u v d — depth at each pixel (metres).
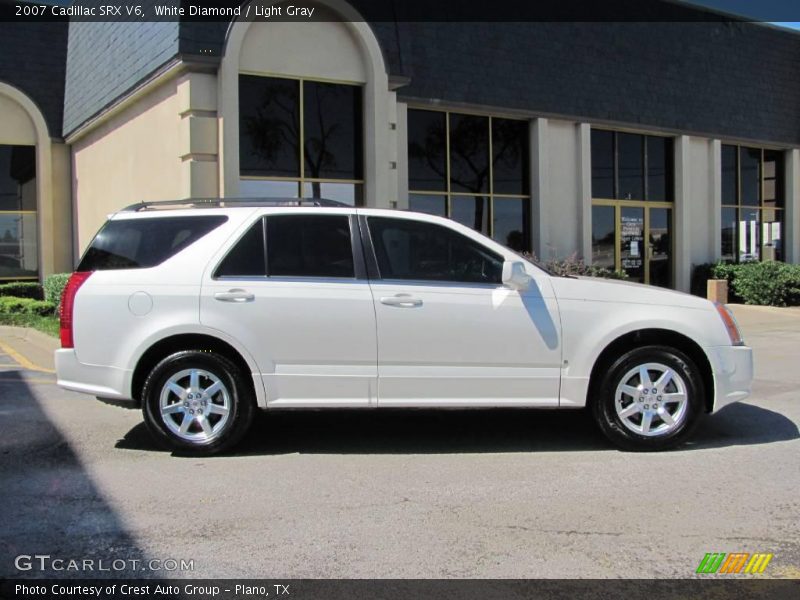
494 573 3.74
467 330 5.68
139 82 12.95
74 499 4.82
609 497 4.82
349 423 6.86
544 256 16.58
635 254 18.50
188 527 4.35
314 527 4.34
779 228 21.41
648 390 5.82
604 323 5.75
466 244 5.88
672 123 18.56
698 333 5.82
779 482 5.10
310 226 5.87
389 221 5.89
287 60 12.02
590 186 17.42
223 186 11.41
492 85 15.91
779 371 9.45
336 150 12.67
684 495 4.85
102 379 5.76
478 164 16.08
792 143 21.03
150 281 5.75
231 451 5.91
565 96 16.92
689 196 19.02
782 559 3.89
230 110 11.37
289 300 5.66
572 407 5.80
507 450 5.96
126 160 14.57
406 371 5.68
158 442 5.80
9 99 18.19
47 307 14.77
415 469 5.46
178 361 5.70
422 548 4.04
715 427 6.64
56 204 18.70
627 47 18.08
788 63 21.19
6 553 4.00
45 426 6.75
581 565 3.82
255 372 5.67
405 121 14.86
